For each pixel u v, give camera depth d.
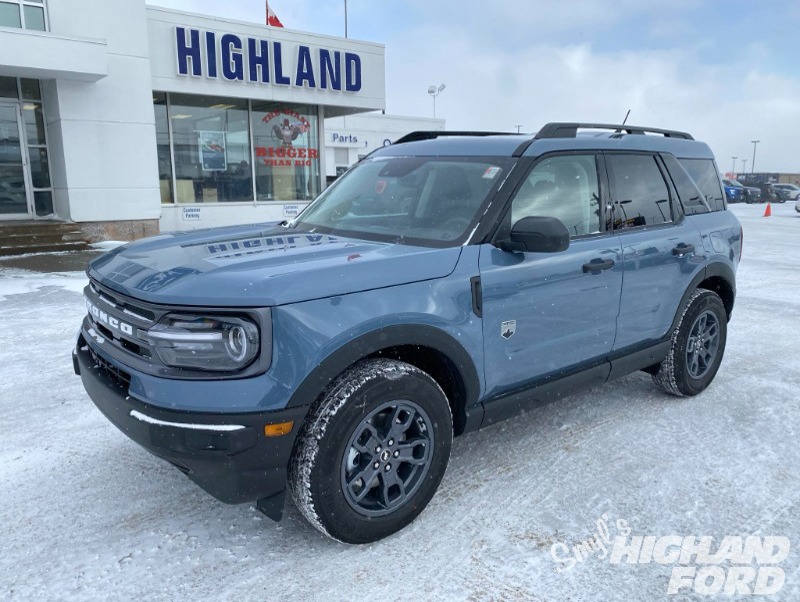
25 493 3.23
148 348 2.55
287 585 2.53
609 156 3.89
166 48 13.93
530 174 3.37
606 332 3.76
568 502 3.17
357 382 2.61
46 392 4.62
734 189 41.84
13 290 8.30
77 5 12.53
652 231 4.04
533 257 3.26
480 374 3.10
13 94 13.00
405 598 2.46
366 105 17.20
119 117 13.28
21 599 2.44
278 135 16.61
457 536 2.87
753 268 11.45
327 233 3.53
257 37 15.04
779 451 3.77
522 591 2.51
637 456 3.68
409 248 3.03
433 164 3.68
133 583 2.54
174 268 2.72
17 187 13.32
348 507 2.67
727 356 5.74
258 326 2.42
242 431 2.40
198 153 15.32
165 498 3.20
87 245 12.69
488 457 3.65
